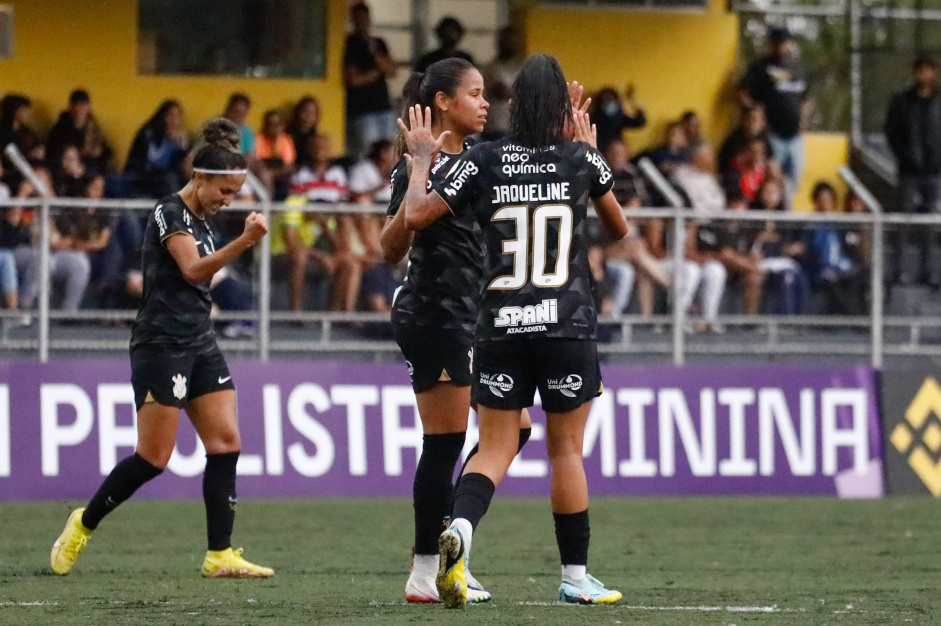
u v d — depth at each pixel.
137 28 48.16
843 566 26.06
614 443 39.59
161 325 22.94
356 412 38.50
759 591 22.14
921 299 42.06
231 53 49.12
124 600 20.19
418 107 18.94
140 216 37.94
